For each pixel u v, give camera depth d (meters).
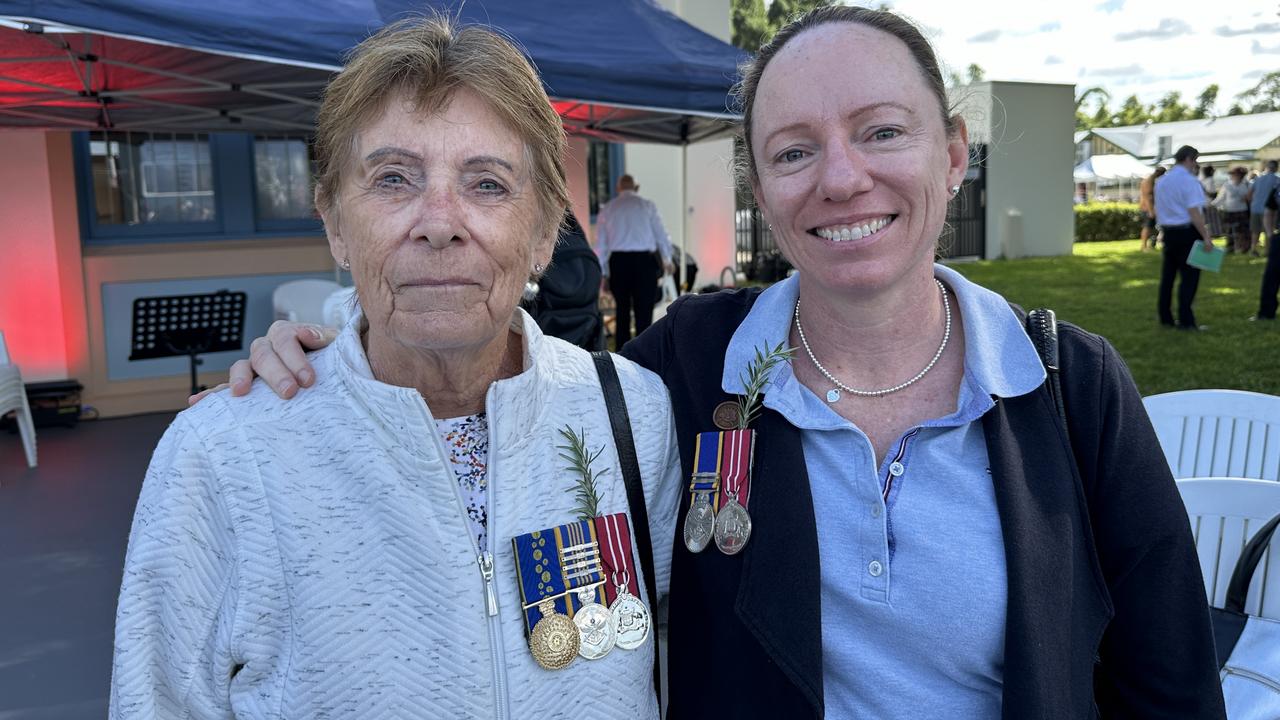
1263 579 2.12
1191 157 10.21
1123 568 1.29
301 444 1.19
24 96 5.78
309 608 1.15
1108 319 11.59
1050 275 17.45
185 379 7.65
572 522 1.27
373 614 1.16
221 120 6.87
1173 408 2.88
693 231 11.94
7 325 7.04
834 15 1.32
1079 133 39.25
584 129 7.87
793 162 1.31
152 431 6.92
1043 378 1.29
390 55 1.12
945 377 1.36
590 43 4.64
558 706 1.22
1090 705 1.24
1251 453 2.75
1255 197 19.47
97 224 7.39
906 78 1.25
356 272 1.17
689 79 4.62
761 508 1.32
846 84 1.25
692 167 11.77
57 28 3.26
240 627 1.15
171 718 1.21
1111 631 1.33
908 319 1.35
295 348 1.27
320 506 1.17
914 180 1.25
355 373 1.20
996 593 1.22
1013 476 1.24
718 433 1.39
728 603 1.33
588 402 1.36
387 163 1.13
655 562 1.45
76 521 4.95
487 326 1.17
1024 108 21.67
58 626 3.68
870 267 1.27
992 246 21.95
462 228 1.11
